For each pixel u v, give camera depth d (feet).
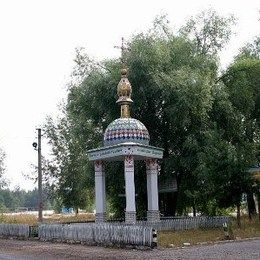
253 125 107.14
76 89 104.94
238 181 80.74
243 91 102.73
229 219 92.58
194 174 91.76
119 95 88.89
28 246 71.00
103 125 104.53
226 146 88.17
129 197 80.02
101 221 86.07
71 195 161.58
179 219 84.84
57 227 76.48
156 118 100.94
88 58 107.65
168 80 91.35
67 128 159.02
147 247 58.80
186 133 97.04
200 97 90.84
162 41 102.17
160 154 87.71
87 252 59.21
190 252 53.42
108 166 101.71
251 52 119.44
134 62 95.40
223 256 48.29
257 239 65.41
